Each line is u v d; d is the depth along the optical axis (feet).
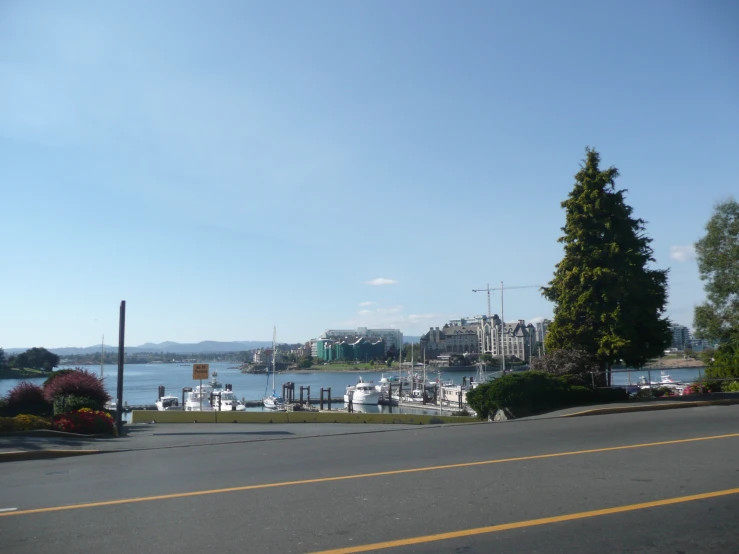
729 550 21.39
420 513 26.30
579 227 89.45
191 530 24.47
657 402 74.74
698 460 37.19
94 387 82.28
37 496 31.50
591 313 86.84
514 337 463.83
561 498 28.50
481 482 32.22
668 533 23.22
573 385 79.92
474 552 21.35
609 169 89.51
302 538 23.16
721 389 96.48
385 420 94.94
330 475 35.19
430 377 491.31
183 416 92.12
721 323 117.19
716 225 119.96
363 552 21.48
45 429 61.72
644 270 89.61
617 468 35.24
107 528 25.02
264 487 32.22
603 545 21.94
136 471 38.75
